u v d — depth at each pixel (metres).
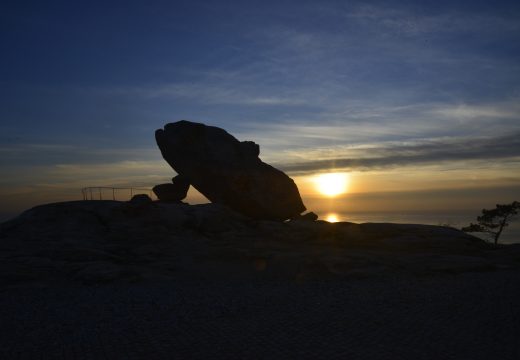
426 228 36.72
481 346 13.89
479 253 32.66
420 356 13.14
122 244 32.62
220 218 38.62
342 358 13.12
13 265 26.62
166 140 45.84
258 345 14.38
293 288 22.69
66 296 22.06
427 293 20.89
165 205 39.66
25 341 15.50
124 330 16.31
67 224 34.97
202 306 19.31
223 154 44.62
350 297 20.39
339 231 36.53
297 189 46.44
